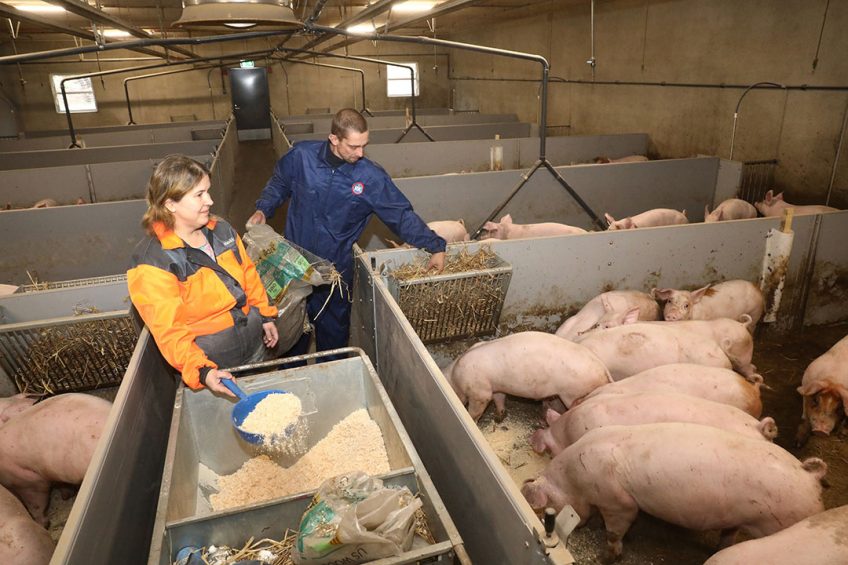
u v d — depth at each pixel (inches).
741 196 216.4
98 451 54.5
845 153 178.4
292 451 74.5
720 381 91.0
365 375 80.7
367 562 47.5
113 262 167.6
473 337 119.3
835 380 97.2
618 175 189.2
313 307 116.1
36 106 488.4
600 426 85.7
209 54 512.1
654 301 120.4
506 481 49.6
